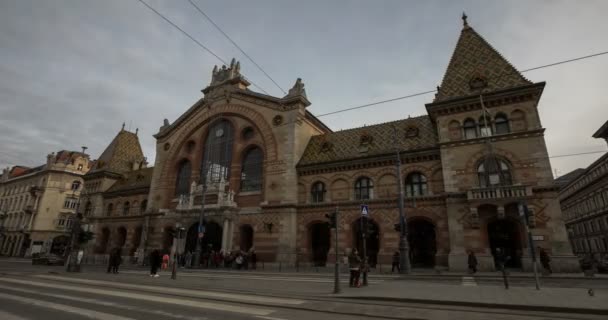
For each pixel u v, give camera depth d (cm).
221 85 4109
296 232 3153
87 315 872
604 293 1233
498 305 1016
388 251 2717
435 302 1095
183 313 908
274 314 906
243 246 3381
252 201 3419
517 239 2345
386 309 993
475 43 2980
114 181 5275
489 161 2416
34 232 6769
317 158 3334
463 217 2405
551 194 2197
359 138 3338
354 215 2936
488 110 2552
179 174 4181
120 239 4656
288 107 3500
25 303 1045
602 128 4309
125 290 1399
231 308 989
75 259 2528
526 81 2494
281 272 2492
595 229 5928
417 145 2903
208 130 4059
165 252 3753
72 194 7375
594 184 5841
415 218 2689
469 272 2159
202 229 3195
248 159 3675
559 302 1034
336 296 1235
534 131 2348
